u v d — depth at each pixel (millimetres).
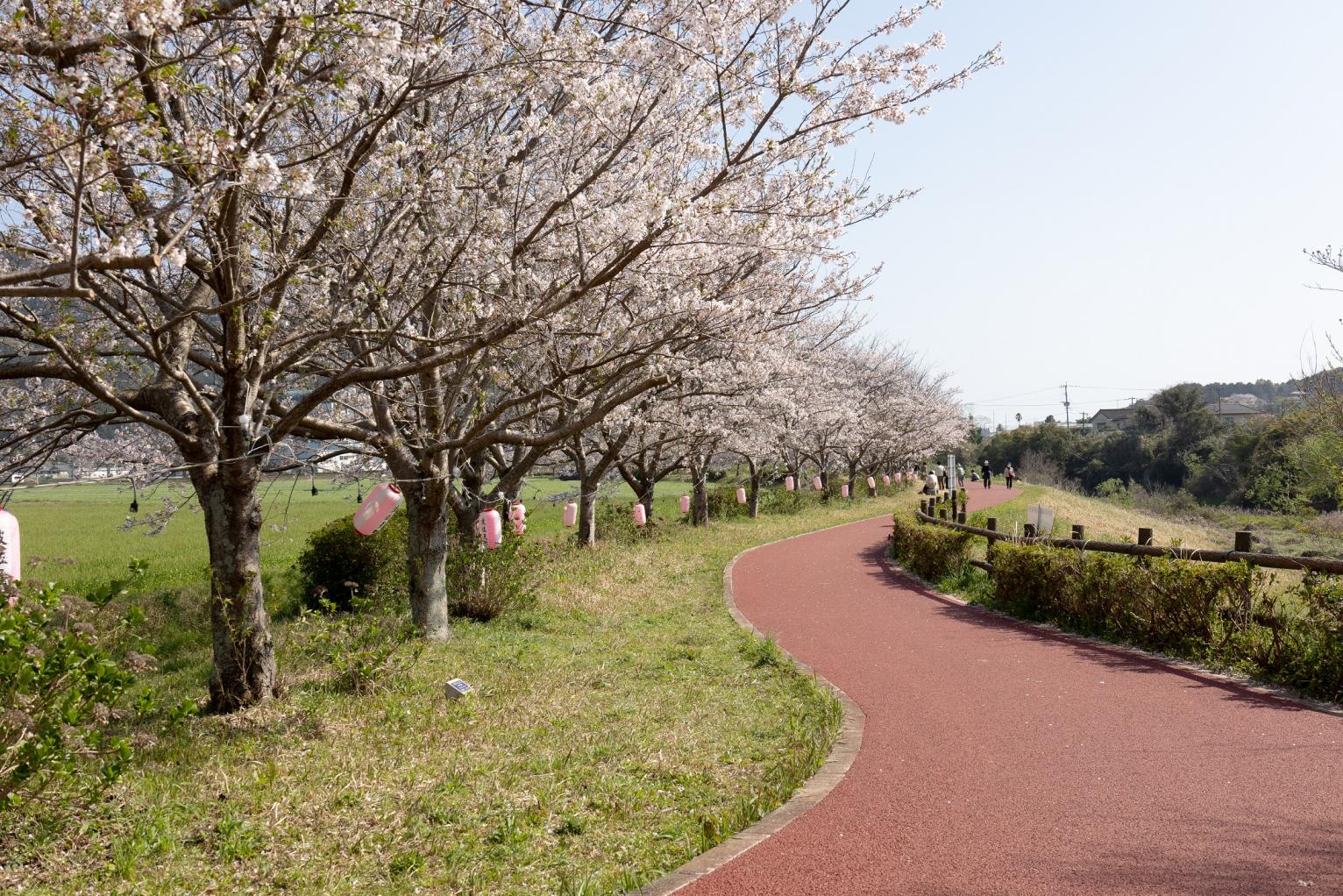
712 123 7426
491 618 10859
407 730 6312
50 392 8023
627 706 7004
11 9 4617
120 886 3939
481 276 7797
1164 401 60562
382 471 12742
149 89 4918
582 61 5898
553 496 19125
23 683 4230
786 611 12055
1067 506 33531
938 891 3768
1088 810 4574
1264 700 6512
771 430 23203
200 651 10312
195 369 8664
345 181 5984
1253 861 3887
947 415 46531
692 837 4496
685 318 8422
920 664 8406
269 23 5176
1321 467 17359
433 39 5160
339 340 8883
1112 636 8992
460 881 4059
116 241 3945
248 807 4852
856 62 6633
